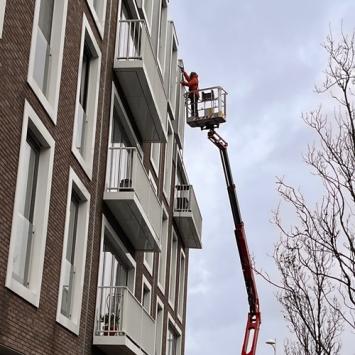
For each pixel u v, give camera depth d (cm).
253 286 3100
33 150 1470
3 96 1250
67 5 1638
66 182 1628
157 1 2847
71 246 1753
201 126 3066
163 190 3228
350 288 1061
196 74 3189
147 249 2495
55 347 1537
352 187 1074
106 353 2003
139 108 2347
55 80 1553
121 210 2083
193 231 3666
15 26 1308
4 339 1249
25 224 1417
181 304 3772
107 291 2072
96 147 1911
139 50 2245
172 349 3581
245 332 3080
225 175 3084
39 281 1421
